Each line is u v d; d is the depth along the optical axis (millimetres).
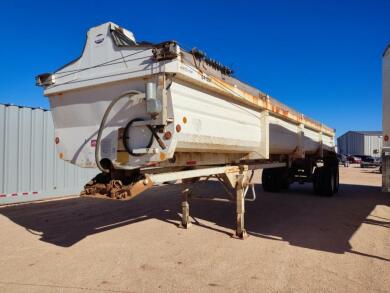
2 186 8883
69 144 4801
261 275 4031
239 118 5766
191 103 4344
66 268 4277
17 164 9242
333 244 5289
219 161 5816
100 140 4328
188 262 4488
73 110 4703
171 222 6828
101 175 4348
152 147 3898
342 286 3705
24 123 9438
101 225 6598
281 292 3562
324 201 9766
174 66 3770
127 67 4113
